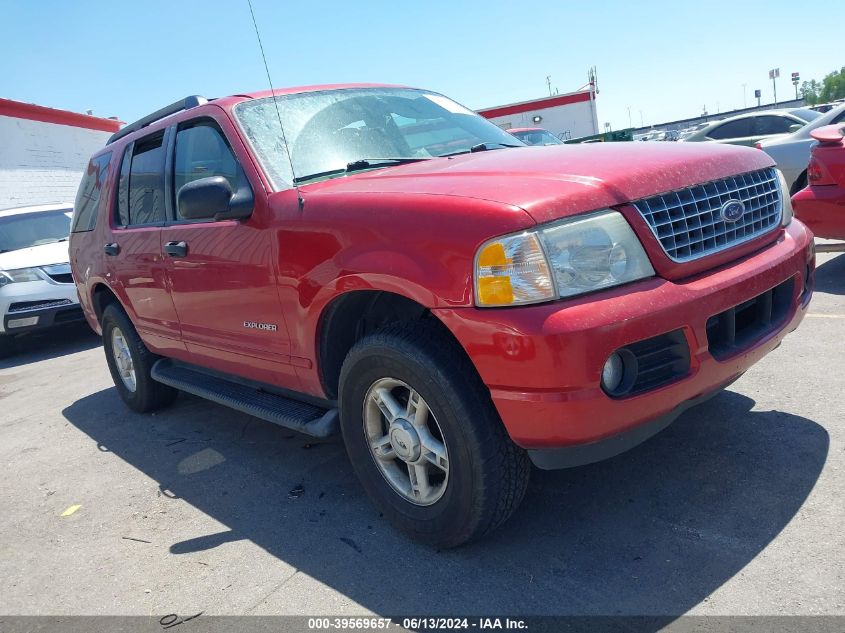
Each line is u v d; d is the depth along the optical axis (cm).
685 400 247
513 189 240
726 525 264
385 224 257
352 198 277
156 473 405
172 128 406
